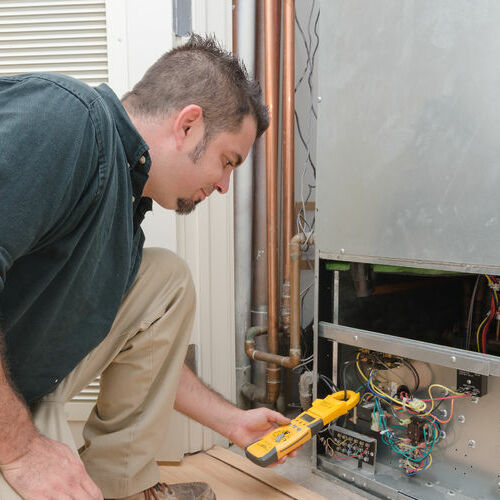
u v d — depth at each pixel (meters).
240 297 1.68
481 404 1.13
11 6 1.42
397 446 1.27
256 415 1.16
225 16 1.50
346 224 1.25
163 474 1.35
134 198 0.86
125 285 0.89
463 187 1.03
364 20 1.17
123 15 1.39
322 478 1.35
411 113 1.10
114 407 1.02
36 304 0.79
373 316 1.42
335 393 1.28
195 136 0.84
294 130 1.68
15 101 0.66
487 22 0.97
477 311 1.27
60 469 0.71
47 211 0.65
